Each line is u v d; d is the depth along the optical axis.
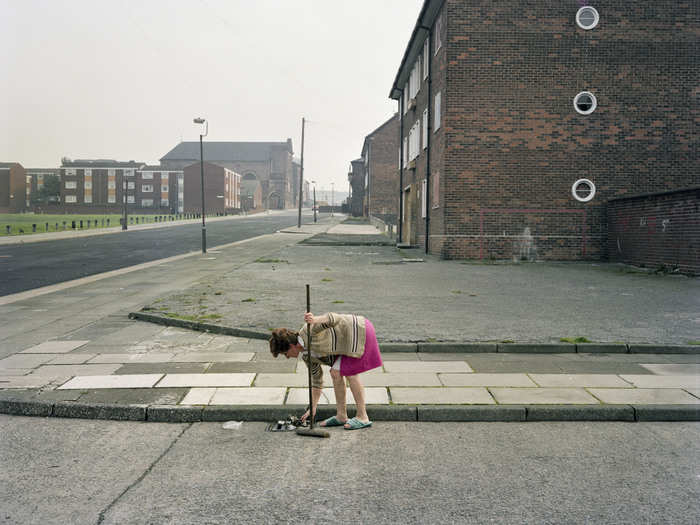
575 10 16.48
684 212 12.79
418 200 23.69
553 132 16.69
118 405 4.63
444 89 17.17
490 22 16.56
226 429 4.39
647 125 16.61
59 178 107.25
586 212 16.77
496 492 3.32
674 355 6.20
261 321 7.69
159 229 45.69
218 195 100.69
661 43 16.52
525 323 7.48
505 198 16.84
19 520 2.98
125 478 3.51
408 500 3.21
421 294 10.04
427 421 4.56
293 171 160.12
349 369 4.29
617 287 10.95
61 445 4.05
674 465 3.70
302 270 14.30
